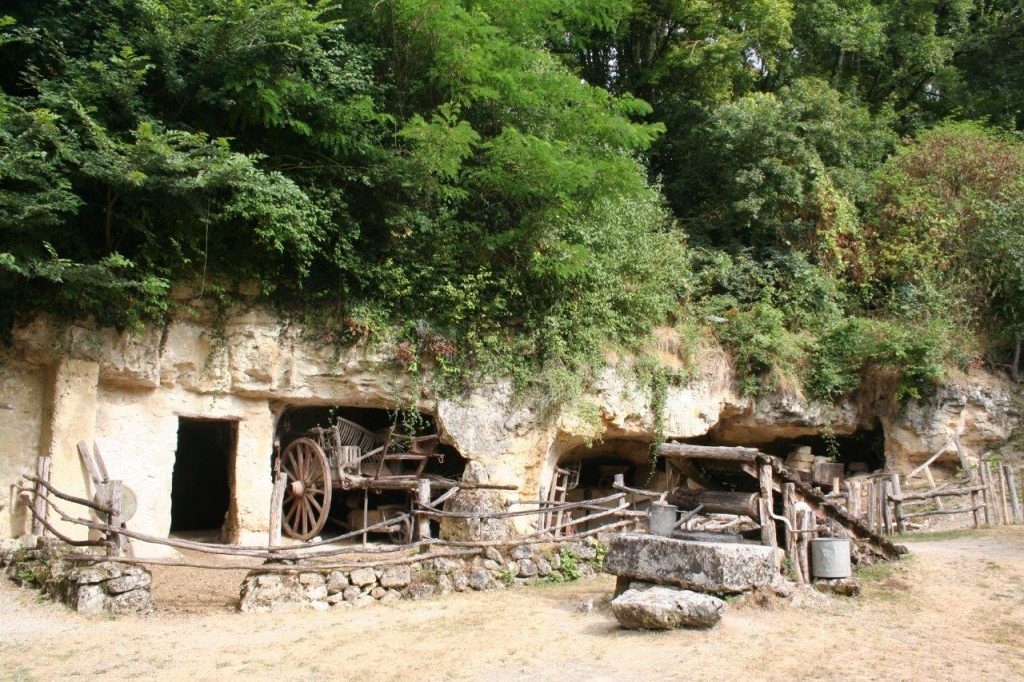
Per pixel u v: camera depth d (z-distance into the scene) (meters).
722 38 22.38
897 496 15.39
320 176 14.12
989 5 28.23
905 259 20.44
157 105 12.91
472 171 14.89
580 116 15.79
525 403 14.73
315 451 14.73
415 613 9.62
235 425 14.70
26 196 10.96
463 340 14.76
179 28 12.39
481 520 13.88
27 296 12.05
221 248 13.54
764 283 19.69
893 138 23.69
